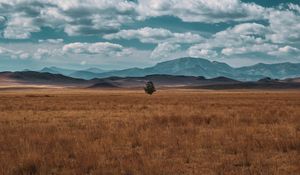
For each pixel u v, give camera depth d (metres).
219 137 19.62
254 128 22.97
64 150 16.12
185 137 19.69
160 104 62.03
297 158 14.55
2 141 18.33
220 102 69.56
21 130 22.88
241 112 38.41
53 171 12.98
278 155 15.49
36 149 15.77
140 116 34.94
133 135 20.44
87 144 17.06
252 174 12.26
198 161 14.65
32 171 12.77
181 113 37.91
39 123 29.52
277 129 22.83
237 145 17.05
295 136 19.55
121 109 47.25
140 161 13.78
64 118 34.16
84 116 36.12
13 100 82.75
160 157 15.24
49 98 98.56
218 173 12.67
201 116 31.05
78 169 12.84
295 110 41.50
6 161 13.57
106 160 14.44
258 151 16.36
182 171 13.00
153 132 21.42
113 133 21.06
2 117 35.59
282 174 12.34
